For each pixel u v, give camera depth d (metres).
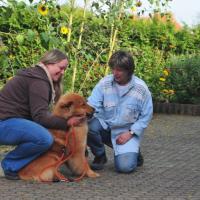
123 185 7.75
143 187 7.66
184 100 16.98
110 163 9.27
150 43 17.78
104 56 12.98
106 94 8.63
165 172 8.65
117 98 8.62
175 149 10.70
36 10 10.11
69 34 10.96
